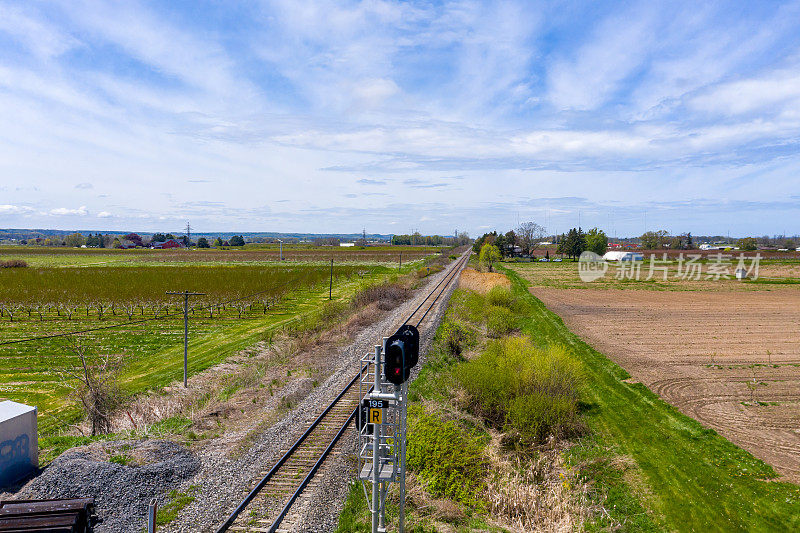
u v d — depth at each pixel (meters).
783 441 15.44
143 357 28.70
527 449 14.93
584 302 46.56
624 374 22.39
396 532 10.48
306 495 11.81
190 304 47.28
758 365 24.09
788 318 37.19
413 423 14.38
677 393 20.03
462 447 13.48
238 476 12.82
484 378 17.59
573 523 11.07
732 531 10.88
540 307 42.00
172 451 14.22
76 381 23.17
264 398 19.59
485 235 143.25
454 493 12.37
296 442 14.58
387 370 8.95
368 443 10.85
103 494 11.75
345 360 24.86
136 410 18.67
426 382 20.41
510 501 11.73
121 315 42.75
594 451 14.84
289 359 26.19
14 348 30.30
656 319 37.22
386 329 32.06
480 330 32.50
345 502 11.66
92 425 17.08
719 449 14.75
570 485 12.81
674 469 13.66
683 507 11.84
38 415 19.52
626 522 11.30
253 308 46.81
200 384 23.28
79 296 50.44
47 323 38.78
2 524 9.42
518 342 22.81
